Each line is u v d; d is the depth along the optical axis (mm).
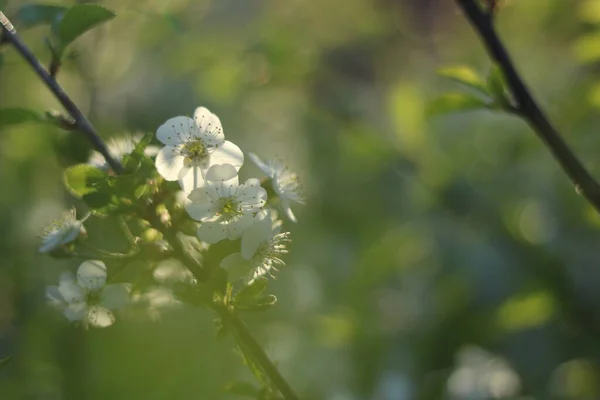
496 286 804
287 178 509
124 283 491
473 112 915
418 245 842
